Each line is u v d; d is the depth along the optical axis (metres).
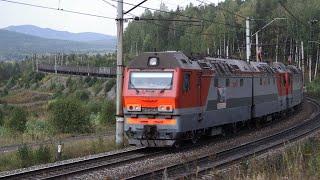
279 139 27.31
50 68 147.88
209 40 124.56
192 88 23.44
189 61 23.67
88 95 92.25
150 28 146.75
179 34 139.00
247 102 31.06
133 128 22.94
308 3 121.12
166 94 22.23
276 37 120.94
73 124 34.19
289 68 43.88
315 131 30.81
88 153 22.95
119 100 25.23
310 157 17.31
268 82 35.47
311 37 111.25
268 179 15.17
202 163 19.41
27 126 36.47
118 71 25.33
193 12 138.00
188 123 23.19
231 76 28.27
